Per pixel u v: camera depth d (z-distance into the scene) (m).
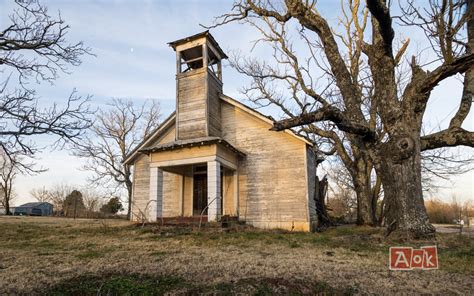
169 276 4.52
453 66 6.23
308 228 12.62
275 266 5.21
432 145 7.48
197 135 14.08
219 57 16.53
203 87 14.51
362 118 7.68
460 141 7.15
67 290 4.02
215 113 14.98
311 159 15.13
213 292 3.79
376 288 4.03
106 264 5.45
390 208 6.82
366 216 14.55
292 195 13.30
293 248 7.45
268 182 13.86
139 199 16.05
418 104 6.89
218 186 12.47
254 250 7.17
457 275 4.62
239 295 3.73
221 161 12.95
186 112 14.65
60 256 6.42
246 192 14.16
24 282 4.36
